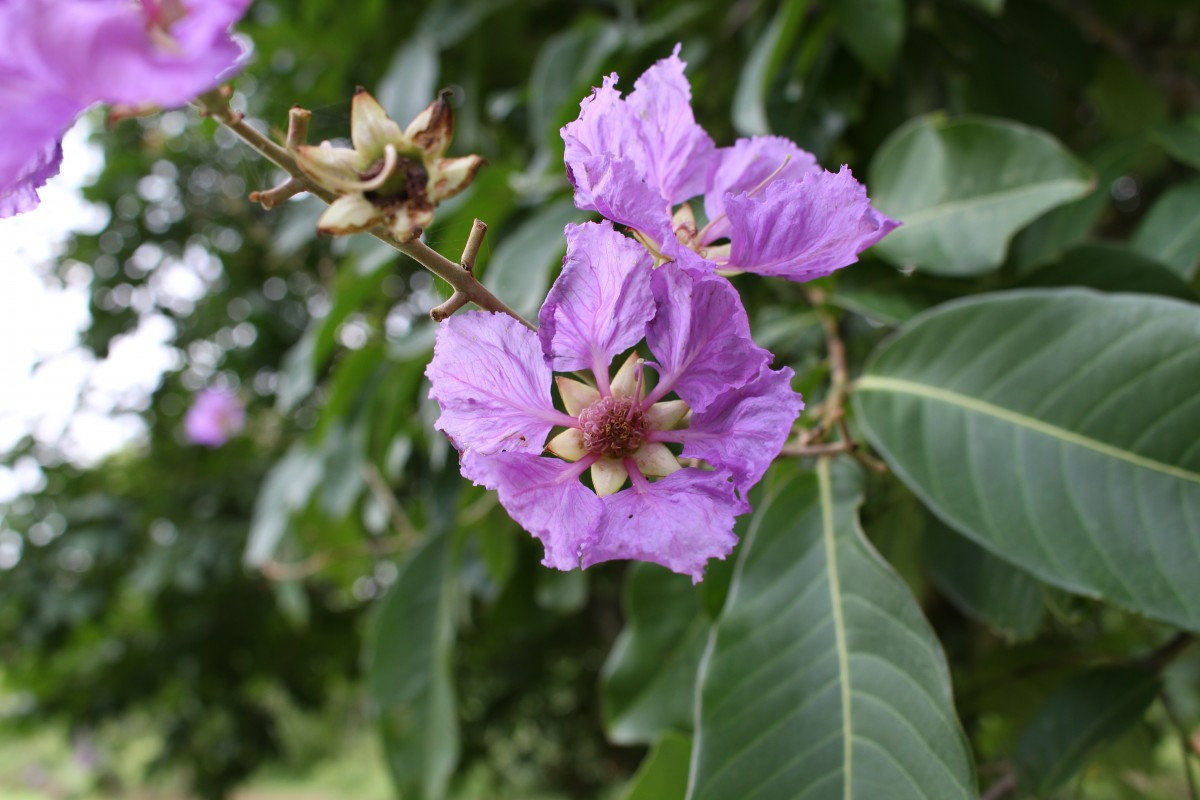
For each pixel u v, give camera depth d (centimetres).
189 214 84
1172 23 52
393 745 39
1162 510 22
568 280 16
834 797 21
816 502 25
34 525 96
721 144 43
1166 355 23
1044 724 27
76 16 11
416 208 16
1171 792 65
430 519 44
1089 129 57
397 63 50
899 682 22
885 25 34
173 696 116
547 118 43
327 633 106
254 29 55
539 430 18
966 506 24
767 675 23
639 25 48
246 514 95
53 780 204
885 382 27
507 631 55
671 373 17
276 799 206
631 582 32
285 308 88
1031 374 25
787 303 35
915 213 30
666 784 26
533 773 127
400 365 43
